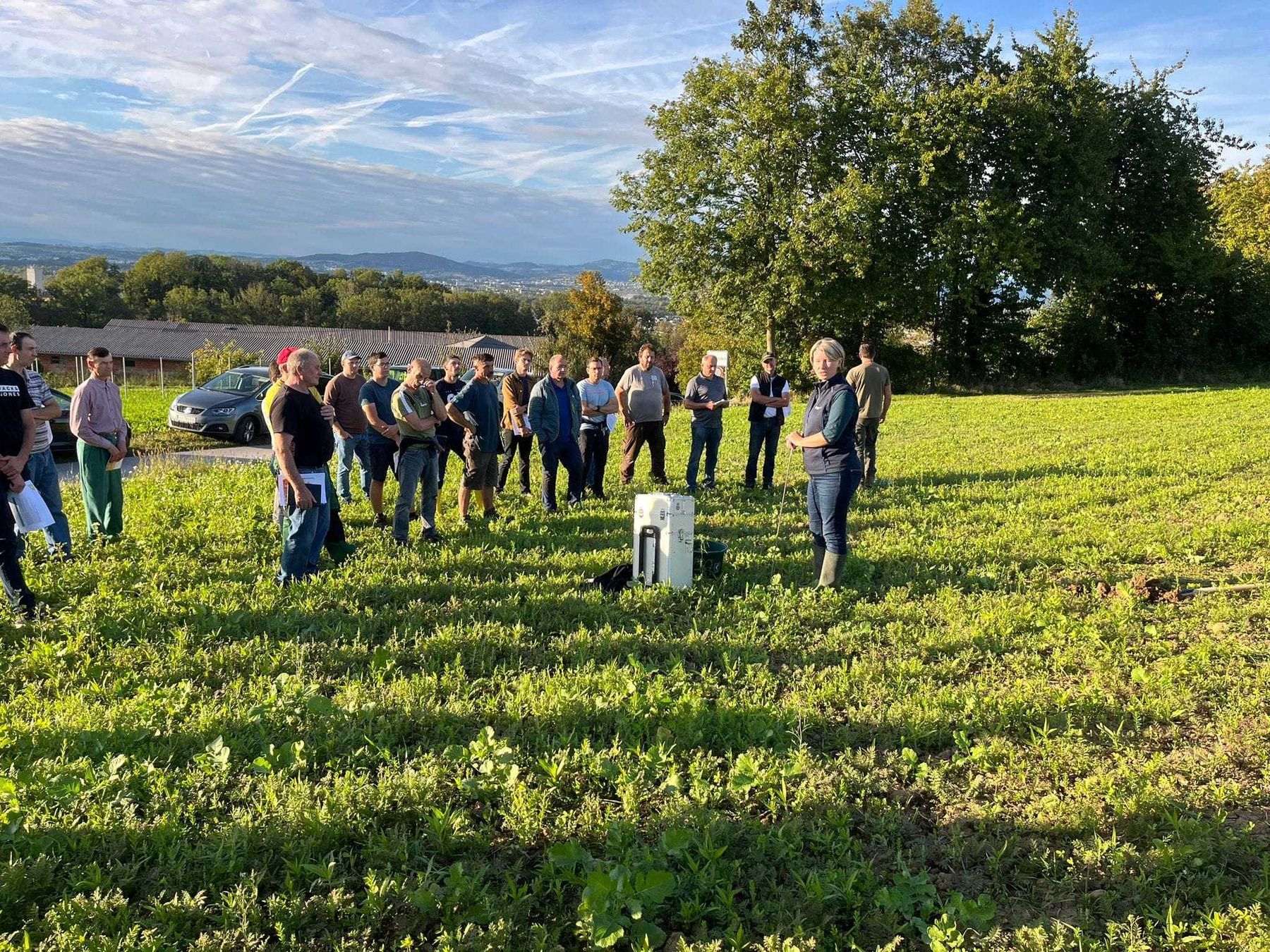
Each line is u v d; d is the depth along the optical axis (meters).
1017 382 38.66
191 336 78.44
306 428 6.78
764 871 3.24
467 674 5.15
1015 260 33.44
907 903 3.01
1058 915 3.04
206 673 5.03
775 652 5.60
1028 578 7.15
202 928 2.93
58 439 15.49
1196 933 2.86
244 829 3.34
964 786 3.87
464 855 3.38
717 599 6.63
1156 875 3.14
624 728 4.29
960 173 34.41
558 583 6.91
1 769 3.73
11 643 5.52
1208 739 4.24
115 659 5.15
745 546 8.30
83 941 2.76
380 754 4.05
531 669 5.18
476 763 3.94
